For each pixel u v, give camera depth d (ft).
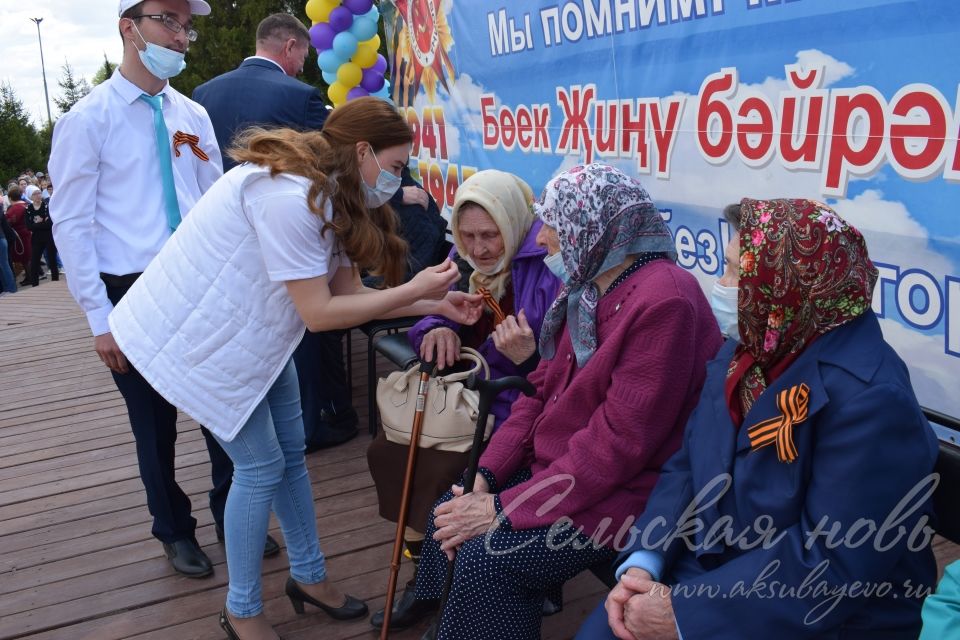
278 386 7.86
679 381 6.19
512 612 6.41
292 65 12.67
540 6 10.67
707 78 8.05
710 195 8.25
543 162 11.37
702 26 8.03
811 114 6.97
